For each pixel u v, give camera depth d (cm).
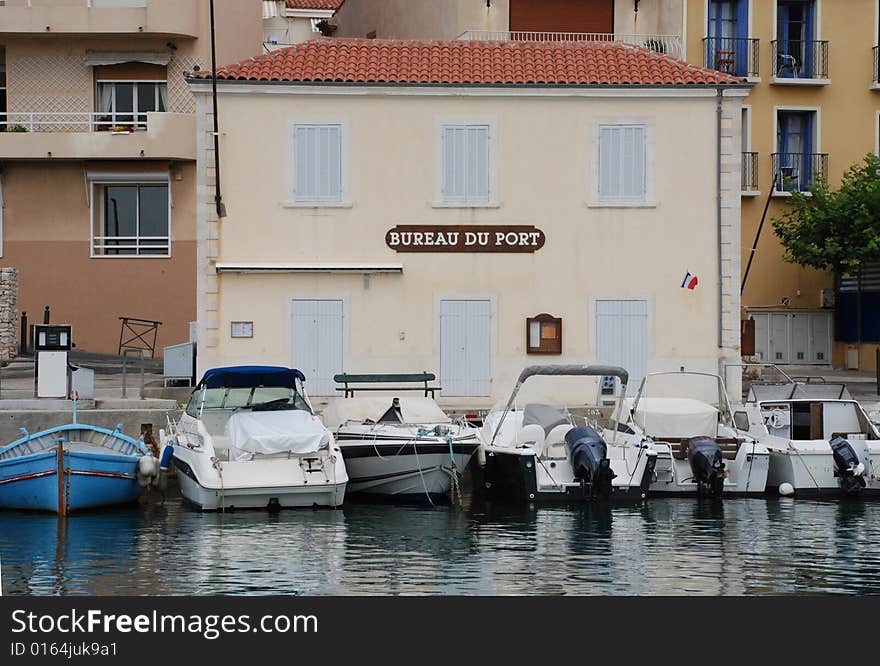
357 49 3631
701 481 2848
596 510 2730
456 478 2759
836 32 4850
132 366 4078
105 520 2566
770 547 2344
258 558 2222
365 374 3300
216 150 3412
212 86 3412
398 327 3469
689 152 3509
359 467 2808
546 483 2772
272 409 2895
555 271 3500
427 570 2148
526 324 3488
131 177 4481
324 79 3444
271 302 3447
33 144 4394
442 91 3466
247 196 3447
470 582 2067
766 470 2897
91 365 4081
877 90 4866
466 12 4559
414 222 3475
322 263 3453
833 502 2836
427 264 3481
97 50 4566
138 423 3025
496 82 3462
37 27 4456
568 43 3712
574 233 3500
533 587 2039
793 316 4794
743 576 2116
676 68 3569
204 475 2608
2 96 4594
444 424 2917
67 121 4522
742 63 4791
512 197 3491
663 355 3506
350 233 3466
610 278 3500
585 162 3500
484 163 3488
